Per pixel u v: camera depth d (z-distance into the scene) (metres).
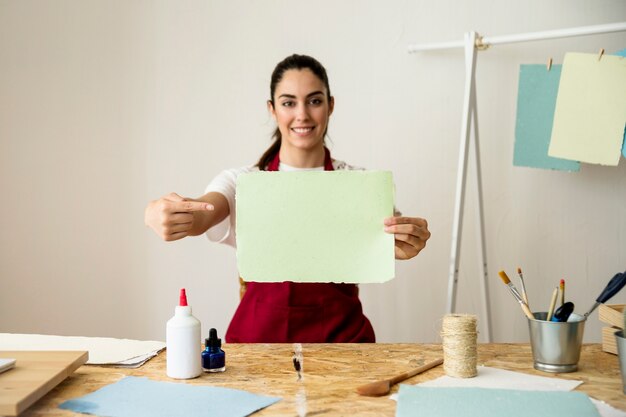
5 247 2.69
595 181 2.58
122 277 2.72
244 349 1.49
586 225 2.60
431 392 1.13
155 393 1.14
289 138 2.09
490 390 1.14
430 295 2.67
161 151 2.71
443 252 2.66
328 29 2.66
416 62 2.63
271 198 1.38
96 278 2.72
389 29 2.64
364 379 1.24
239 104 2.70
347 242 1.37
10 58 2.67
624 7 2.54
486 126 2.62
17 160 2.68
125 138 2.71
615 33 2.53
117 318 2.73
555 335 1.26
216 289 2.73
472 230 2.64
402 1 2.63
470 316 1.28
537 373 1.27
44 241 2.70
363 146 2.67
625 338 1.12
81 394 1.15
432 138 2.64
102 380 1.24
